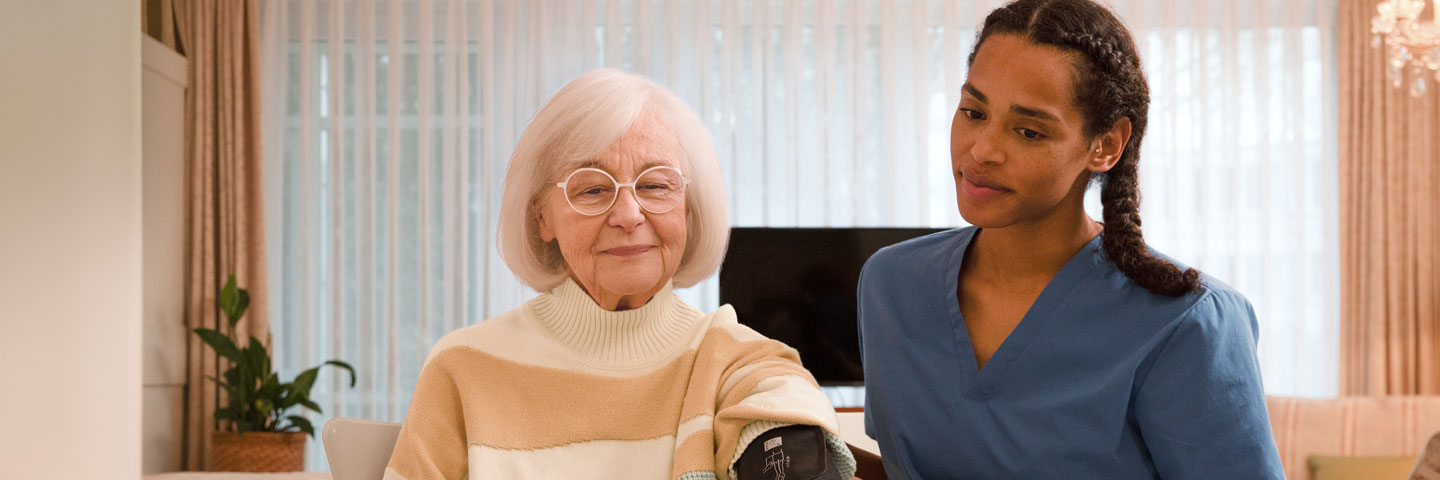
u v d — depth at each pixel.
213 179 5.13
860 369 4.62
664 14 5.38
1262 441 1.09
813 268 4.64
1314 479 3.99
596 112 1.27
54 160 1.79
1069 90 1.04
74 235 1.84
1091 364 1.15
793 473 1.17
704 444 1.24
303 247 5.30
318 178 5.36
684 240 1.32
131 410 1.99
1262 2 5.48
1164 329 1.10
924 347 1.26
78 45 1.86
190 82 5.10
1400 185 5.34
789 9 5.41
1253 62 5.48
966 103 1.09
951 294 1.24
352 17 5.39
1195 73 5.46
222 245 5.08
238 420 4.61
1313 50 5.51
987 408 1.20
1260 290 5.45
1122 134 1.09
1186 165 5.45
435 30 5.41
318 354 5.34
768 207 5.35
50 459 1.77
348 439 1.41
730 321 1.40
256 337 5.09
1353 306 5.38
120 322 1.96
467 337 1.37
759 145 5.38
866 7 5.43
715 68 5.44
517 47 5.36
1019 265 1.19
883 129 5.39
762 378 1.27
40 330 1.75
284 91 5.29
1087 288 1.16
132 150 2.00
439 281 5.39
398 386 5.31
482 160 5.35
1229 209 5.44
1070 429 1.15
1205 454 1.09
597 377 1.33
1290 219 5.47
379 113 5.42
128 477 1.98
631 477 1.29
